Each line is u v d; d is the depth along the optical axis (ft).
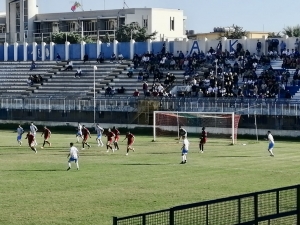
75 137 291.38
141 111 322.55
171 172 175.11
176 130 294.46
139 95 356.79
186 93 340.39
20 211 123.95
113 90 365.61
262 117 292.81
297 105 284.41
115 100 329.52
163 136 294.66
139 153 223.30
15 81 419.74
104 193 142.82
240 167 185.06
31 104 354.13
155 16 586.04
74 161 184.65
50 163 194.08
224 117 285.23
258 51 380.37
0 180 159.74
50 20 604.90
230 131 285.23
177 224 87.81
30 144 225.35
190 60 378.12
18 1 604.49
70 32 563.07
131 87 372.79
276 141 273.54
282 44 375.25
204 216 90.07
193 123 294.46
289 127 287.48
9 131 331.57
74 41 540.11
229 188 149.48
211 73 354.54
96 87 381.40
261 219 95.14
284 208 99.45
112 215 120.88
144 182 157.79
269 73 344.08
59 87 395.96
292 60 357.41
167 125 295.28
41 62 430.20
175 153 223.10
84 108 338.13
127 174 171.01
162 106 317.83
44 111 350.43
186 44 399.03
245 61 368.07
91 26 600.39
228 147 245.24
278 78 338.95
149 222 88.07
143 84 356.79
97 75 394.73
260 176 167.73
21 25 604.90
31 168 182.19
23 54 444.55
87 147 244.01
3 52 451.94
